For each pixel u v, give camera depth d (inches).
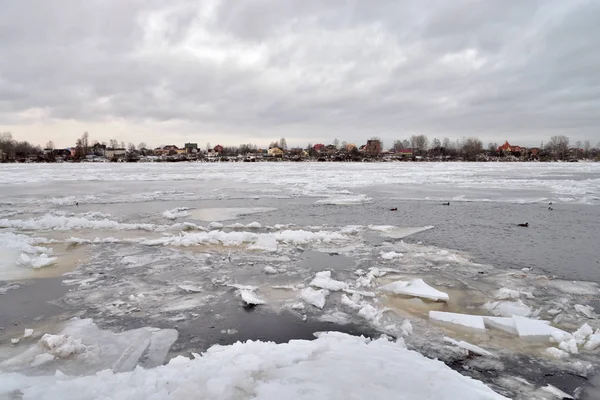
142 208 702.5
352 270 344.5
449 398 132.2
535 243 446.3
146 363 189.6
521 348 209.0
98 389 143.2
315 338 219.3
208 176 1501.0
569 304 269.7
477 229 522.0
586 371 186.4
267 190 999.0
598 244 439.5
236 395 133.2
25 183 1211.9
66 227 515.5
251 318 245.1
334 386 138.6
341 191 965.2
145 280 314.7
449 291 295.3
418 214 641.6
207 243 429.1
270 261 368.5
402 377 147.6
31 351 198.4
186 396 132.1
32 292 286.8
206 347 207.8
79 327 228.2
